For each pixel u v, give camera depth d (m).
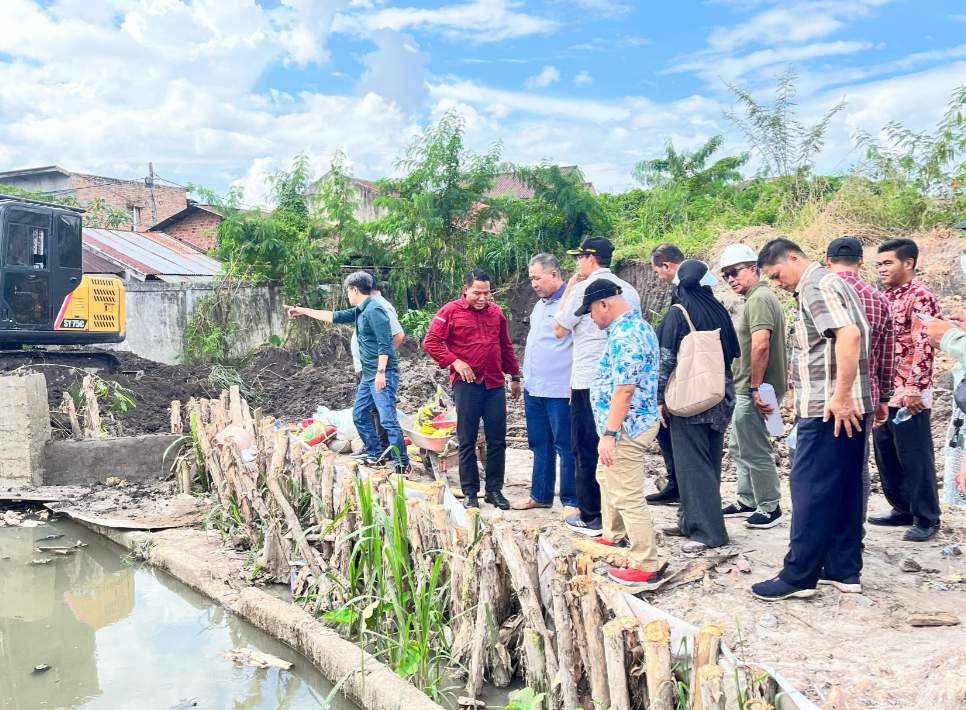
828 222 11.62
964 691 2.67
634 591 4.13
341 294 17.55
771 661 3.35
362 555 4.57
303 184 19.11
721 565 4.46
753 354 5.02
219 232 17.64
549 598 3.74
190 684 4.20
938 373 8.05
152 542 6.23
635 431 4.21
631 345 4.13
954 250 10.02
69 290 11.56
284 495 5.73
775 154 14.19
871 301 4.21
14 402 7.57
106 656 4.57
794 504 3.95
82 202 34.53
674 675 3.12
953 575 4.21
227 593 5.28
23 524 7.14
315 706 3.95
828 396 3.86
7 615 5.23
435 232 18.00
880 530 5.20
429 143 18.56
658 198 16.95
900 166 11.89
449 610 4.34
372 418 7.40
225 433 6.75
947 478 5.66
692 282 4.69
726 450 7.73
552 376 5.66
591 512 5.20
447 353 5.97
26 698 4.07
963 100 11.41
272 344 16.64
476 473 6.20
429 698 3.68
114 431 9.74
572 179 18.20
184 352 16.23
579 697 3.35
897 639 3.49
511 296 17.97
